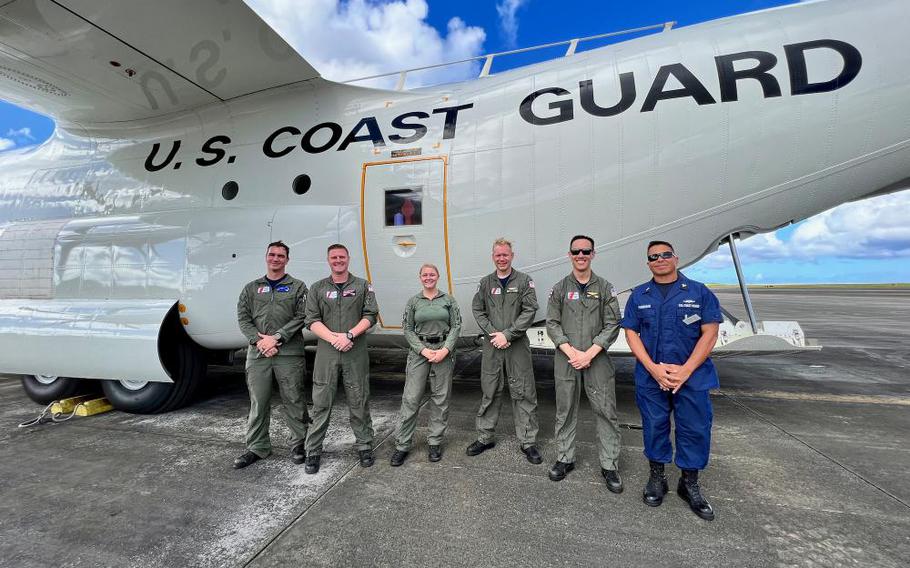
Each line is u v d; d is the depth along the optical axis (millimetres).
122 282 3867
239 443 3145
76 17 2781
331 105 3895
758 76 3031
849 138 2959
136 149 4371
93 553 1888
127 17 2807
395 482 2504
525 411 2777
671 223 3158
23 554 1885
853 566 1771
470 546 1906
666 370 2162
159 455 2924
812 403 4148
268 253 2764
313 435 2637
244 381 5191
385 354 7250
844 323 11750
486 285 2820
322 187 3764
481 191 3367
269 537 1987
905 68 2904
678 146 3094
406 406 2762
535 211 3285
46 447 3076
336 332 2643
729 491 2381
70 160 4664
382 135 3674
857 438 3188
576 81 3352
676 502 2268
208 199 4039
